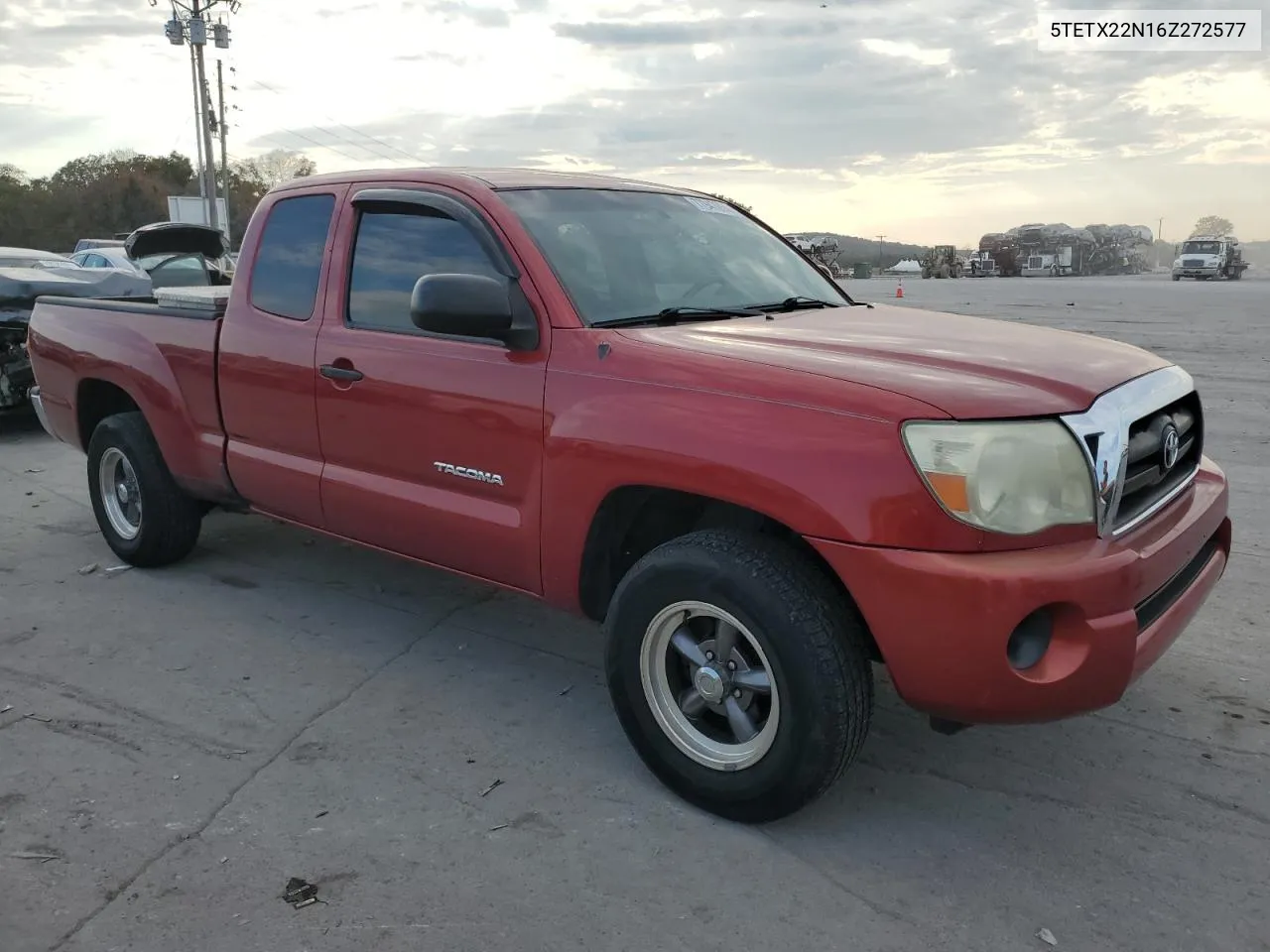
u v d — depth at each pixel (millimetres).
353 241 3959
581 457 3119
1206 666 4078
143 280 9539
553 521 3260
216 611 4703
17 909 2602
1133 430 2896
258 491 4438
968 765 3373
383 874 2770
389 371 3697
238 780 3238
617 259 3627
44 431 9422
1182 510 3148
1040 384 2764
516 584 3525
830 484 2629
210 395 4527
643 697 3146
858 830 2998
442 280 3146
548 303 3305
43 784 3197
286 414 4160
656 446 2924
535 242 3430
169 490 5000
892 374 2764
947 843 2936
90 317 5242
